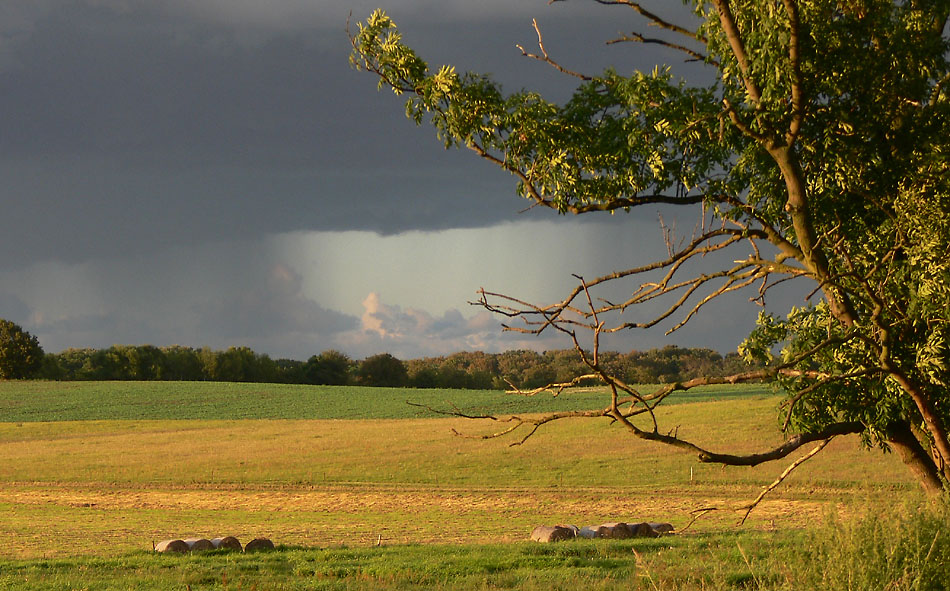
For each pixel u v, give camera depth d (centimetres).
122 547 5200
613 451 11100
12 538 5738
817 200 1930
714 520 6028
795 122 1684
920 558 1426
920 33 1844
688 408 14812
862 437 2212
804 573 1496
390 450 12138
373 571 3581
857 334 1611
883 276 1848
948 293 1719
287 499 8462
